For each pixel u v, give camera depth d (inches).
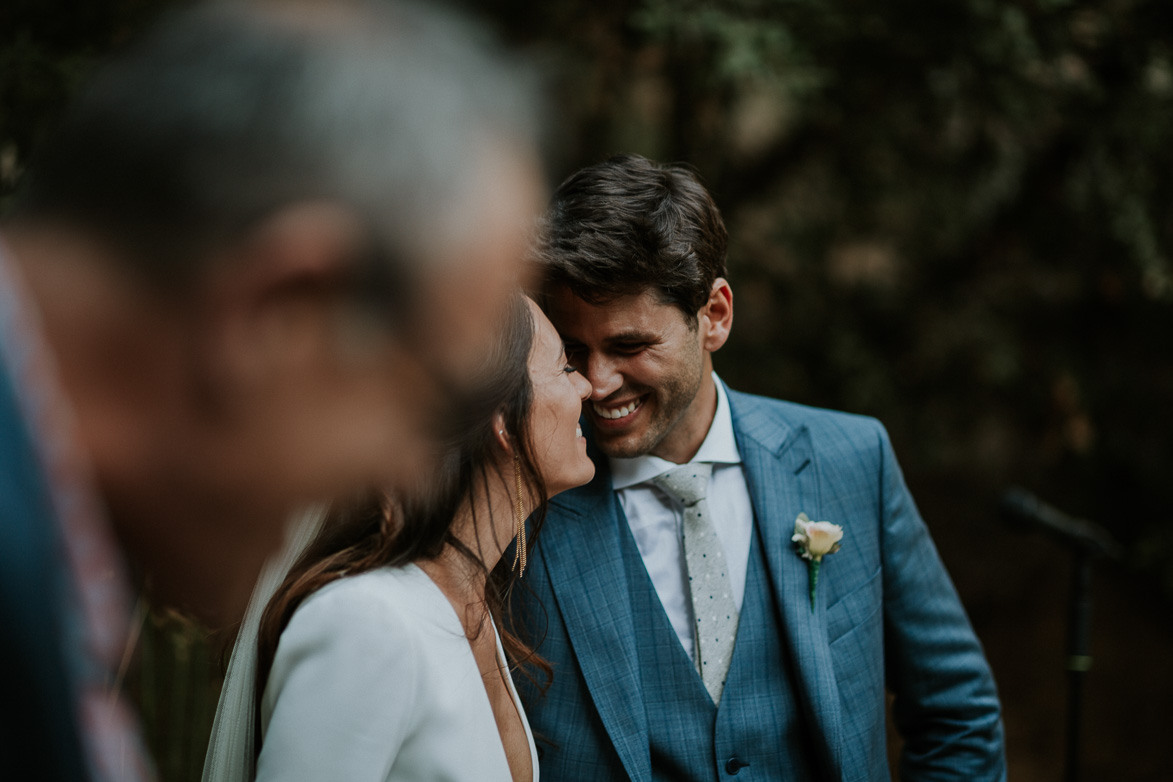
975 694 64.7
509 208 16.3
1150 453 209.8
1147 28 157.2
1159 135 159.6
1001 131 171.0
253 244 14.3
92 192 14.6
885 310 202.7
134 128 14.2
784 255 188.7
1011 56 144.1
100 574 14.9
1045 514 95.4
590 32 153.3
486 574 48.0
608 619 57.4
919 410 200.7
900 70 152.3
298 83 14.4
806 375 190.9
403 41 15.5
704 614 58.6
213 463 15.9
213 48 14.5
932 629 65.0
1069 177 180.2
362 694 39.6
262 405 15.4
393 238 14.8
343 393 15.9
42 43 114.9
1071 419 203.8
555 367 49.7
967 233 192.7
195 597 19.0
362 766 39.2
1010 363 197.0
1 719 12.6
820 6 136.3
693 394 57.4
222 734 45.8
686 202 55.8
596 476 60.7
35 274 14.8
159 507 16.7
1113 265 190.5
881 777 60.6
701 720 57.2
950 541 225.5
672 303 54.8
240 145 14.1
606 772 56.2
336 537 44.5
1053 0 139.3
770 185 186.1
